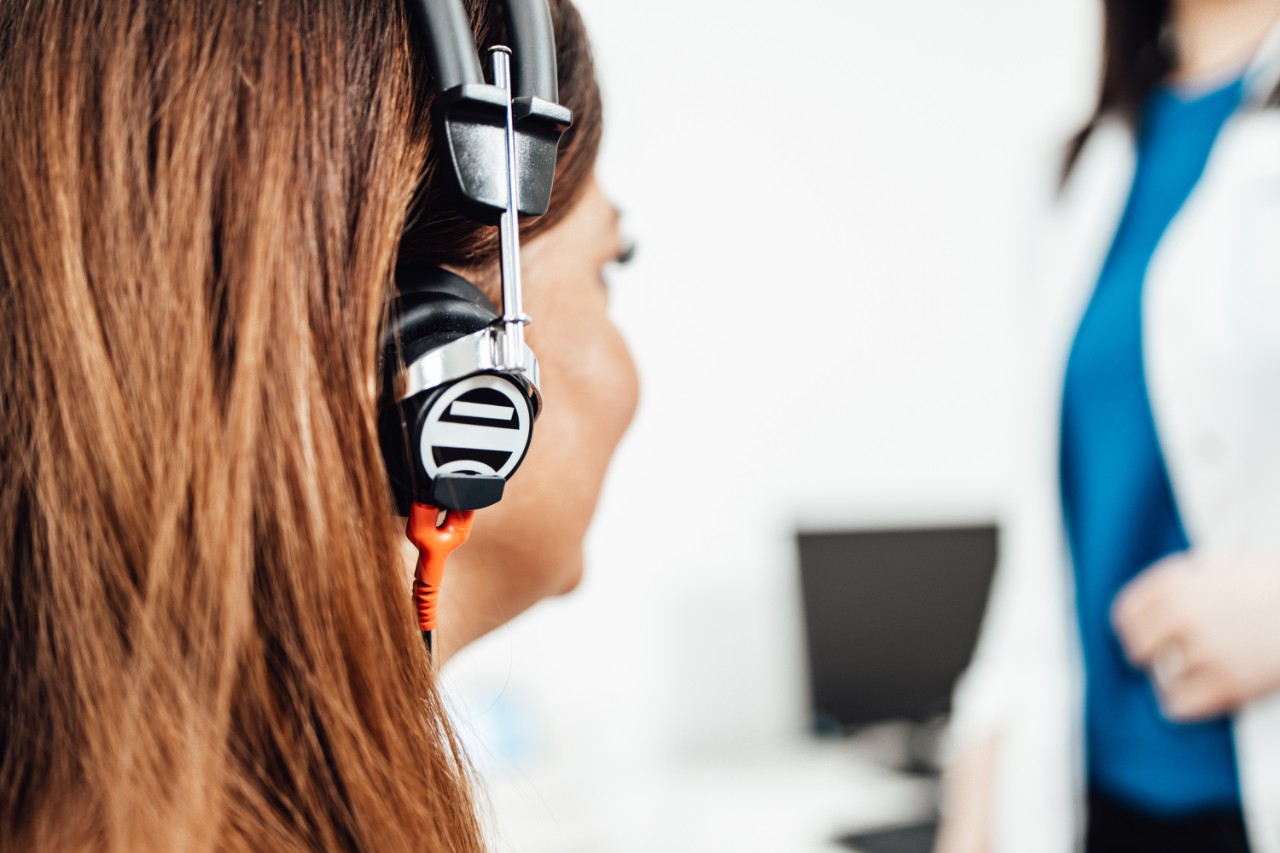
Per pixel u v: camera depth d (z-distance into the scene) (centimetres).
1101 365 94
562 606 190
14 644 33
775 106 224
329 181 34
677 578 205
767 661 213
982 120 258
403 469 36
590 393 45
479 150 36
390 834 32
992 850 103
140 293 32
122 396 32
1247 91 92
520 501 43
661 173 208
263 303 32
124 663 31
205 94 33
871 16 239
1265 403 81
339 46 35
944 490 245
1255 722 79
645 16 205
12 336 33
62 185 33
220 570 31
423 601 36
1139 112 105
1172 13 104
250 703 32
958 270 252
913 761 192
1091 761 95
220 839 30
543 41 39
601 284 47
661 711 199
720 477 213
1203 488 85
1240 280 82
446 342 35
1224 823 83
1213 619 78
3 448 34
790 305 226
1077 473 99
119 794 30
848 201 235
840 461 231
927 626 213
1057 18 262
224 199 33
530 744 160
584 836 145
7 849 32
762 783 179
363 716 32
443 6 36
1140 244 98
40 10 35
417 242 39
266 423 32
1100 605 93
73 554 32
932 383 246
